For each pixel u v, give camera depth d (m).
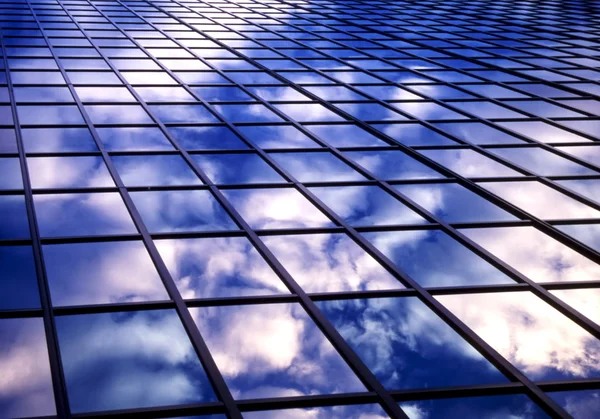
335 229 19.14
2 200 19.56
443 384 13.04
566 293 16.72
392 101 32.62
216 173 22.61
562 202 22.34
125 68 35.06
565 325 15.36
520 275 17.20
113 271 16.16
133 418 11.63
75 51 37.88
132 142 24.94
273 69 37.16
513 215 21.17
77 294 15.05
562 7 66.12
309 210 20.48
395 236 19.11
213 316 14.62
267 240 18.20
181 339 13.86
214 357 13.38
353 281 16.50
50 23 44.97
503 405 12.67
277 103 31.11
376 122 29.38
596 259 18.47
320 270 16.89
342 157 24.91
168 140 25.45
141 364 13.04
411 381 13.09
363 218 20.06
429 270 17.34
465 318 15.31
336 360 13.67
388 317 15.12
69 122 26.58
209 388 12.58
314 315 14.90
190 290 15.52
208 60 38.12
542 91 36.03
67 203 19.59
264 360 13.45
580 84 37.72
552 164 25.92
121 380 12.56
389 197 21.86
